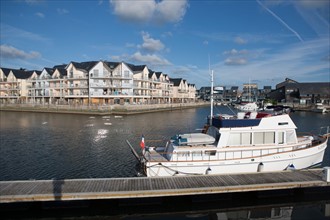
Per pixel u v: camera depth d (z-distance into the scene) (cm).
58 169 1717
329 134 1858
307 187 1301
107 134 3078
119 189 1146
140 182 1231
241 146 1459
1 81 8731
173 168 1382
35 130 3356
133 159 1952
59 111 6166
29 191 1114
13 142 2566
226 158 1438
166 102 9175
